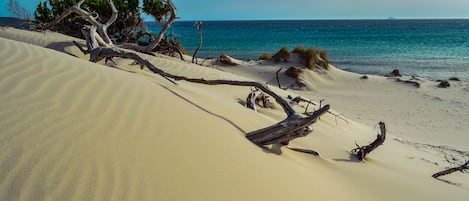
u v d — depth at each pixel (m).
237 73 20.39
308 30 113.12
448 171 6.12
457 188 5.50
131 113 3.30
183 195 2.33
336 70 22.61
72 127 2.72
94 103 3.27
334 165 4.95
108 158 2.45
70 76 3.74
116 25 16.59
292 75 19.75
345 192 3.72
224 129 4.02
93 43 8.31
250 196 2.63
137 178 2.34
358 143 7.09
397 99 16.77
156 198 2.20
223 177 2.76
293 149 4.96
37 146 2.36
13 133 2.45
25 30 12.60
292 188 3.10
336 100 16.45
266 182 2.99
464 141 10.33
